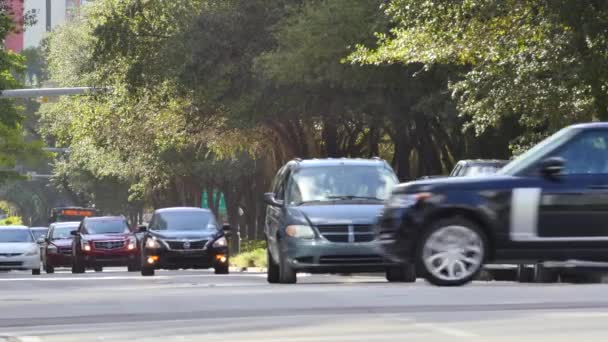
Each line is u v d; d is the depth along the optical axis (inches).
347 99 4729.3
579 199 1657.2
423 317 1209.4
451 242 1676.9
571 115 3250.5
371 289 1668.3
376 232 1749.5
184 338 1104.8
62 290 2146.9
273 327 1162.0
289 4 4852.4
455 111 4279.0
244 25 4982.8
